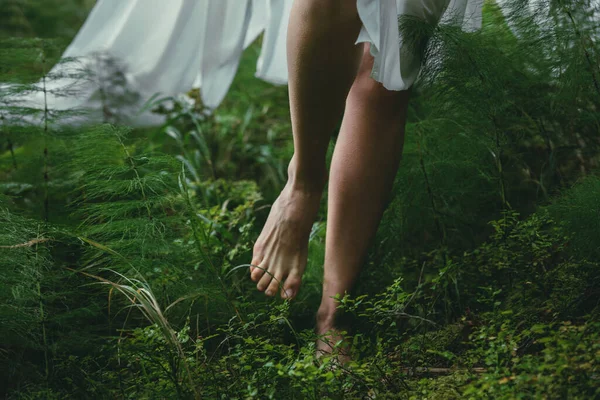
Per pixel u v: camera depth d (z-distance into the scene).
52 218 2.23
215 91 3.08
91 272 1.87
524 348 1.59
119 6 3.14
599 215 1.74
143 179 1.94
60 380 1.60
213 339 1.90
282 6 2.88
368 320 1.72
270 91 3.88
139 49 3.17
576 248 1.78
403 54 1.83
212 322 1.91
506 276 1.93
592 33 1.96
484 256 2.02
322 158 1.88
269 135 3.40
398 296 1.61
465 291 1.92
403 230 2.31
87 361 1.62
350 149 1.84
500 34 2.26
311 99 1.75
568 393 1.20
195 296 1.74
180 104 3.26
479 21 2.26
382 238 2.30
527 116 2.20
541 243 1.77
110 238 1.96
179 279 1.86
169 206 2.03
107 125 2.12
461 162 2.24
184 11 3.12
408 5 1.87
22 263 1.69
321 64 1.70
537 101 2.19
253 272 1.96
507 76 2.10
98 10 3.13
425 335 1.70
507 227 1.93
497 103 2.07
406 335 1.88
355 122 1.84
